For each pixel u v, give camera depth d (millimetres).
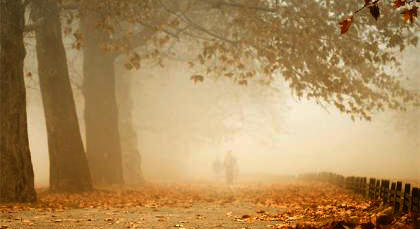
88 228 20781
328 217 21938
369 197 31953
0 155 35781
